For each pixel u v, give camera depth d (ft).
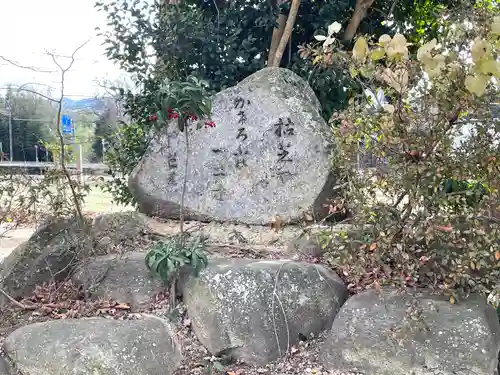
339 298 11.49
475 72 8.34
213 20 19.84
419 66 9.71
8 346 9.72
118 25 18.74
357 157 11.05
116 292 11.94
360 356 9.73
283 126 14.58
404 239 9.78
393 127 9.68
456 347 9.01
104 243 13.71
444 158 9.77
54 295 12.15
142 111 19.35
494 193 9.72
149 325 10.28
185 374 10.02
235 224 14.52
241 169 14.74
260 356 10.28
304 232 11.58
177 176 15.14
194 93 11.68
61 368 8.95
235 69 18.58
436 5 20.88
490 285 10.21
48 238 13.29
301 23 19.85
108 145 19.24
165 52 18.52
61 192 13.67
